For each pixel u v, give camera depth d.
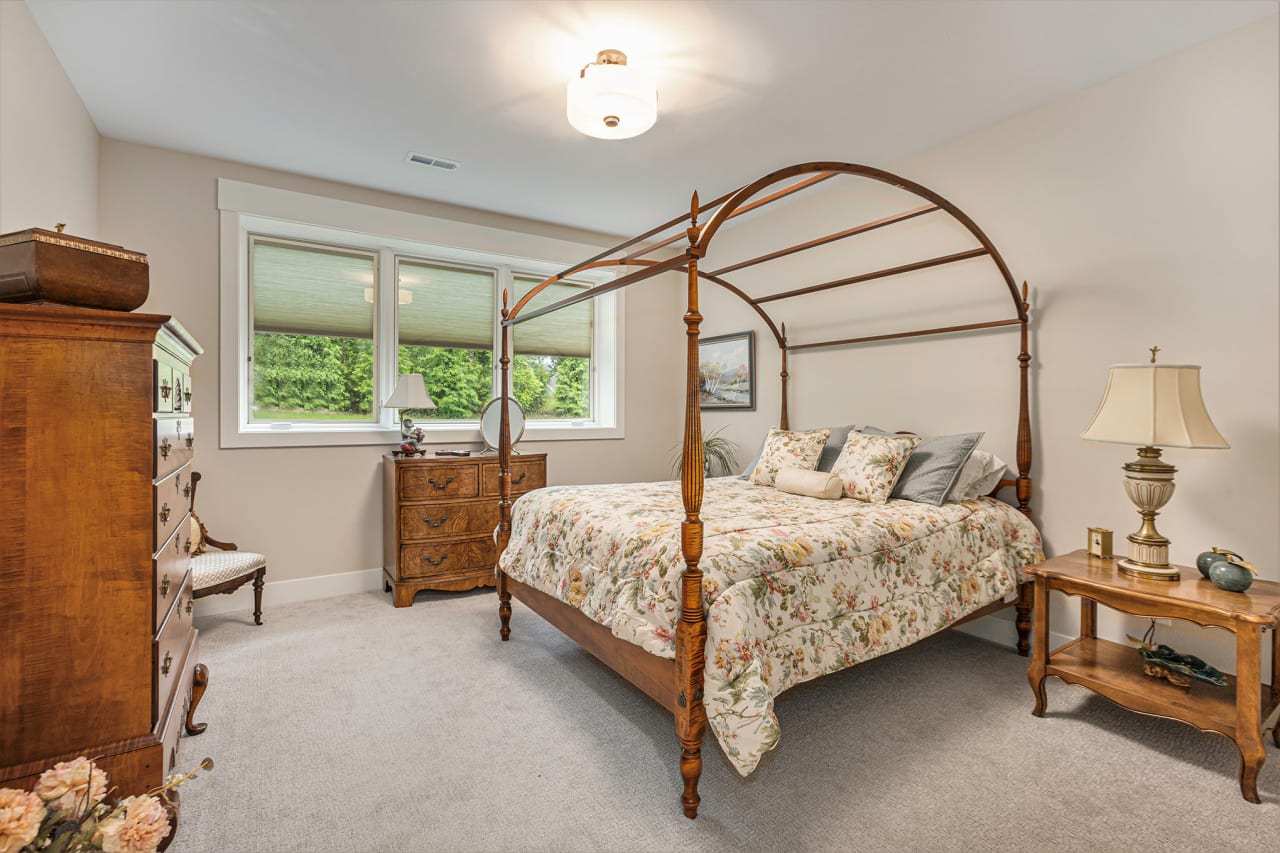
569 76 2.51
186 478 1.85
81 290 1.20
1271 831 1.58
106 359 1.25
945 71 2.49
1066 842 1.54
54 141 2.38
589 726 2.15
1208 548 2.33
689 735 1.66
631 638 1.85
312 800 1.71
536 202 4.01
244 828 1.59
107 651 1.25
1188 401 2.04
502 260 4.40
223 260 3.35
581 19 2.14
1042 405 2.82
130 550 1.28
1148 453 2.14
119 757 1.25
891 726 2.15
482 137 3.07
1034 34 2.24
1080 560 2.36
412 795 1.74
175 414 1.63
